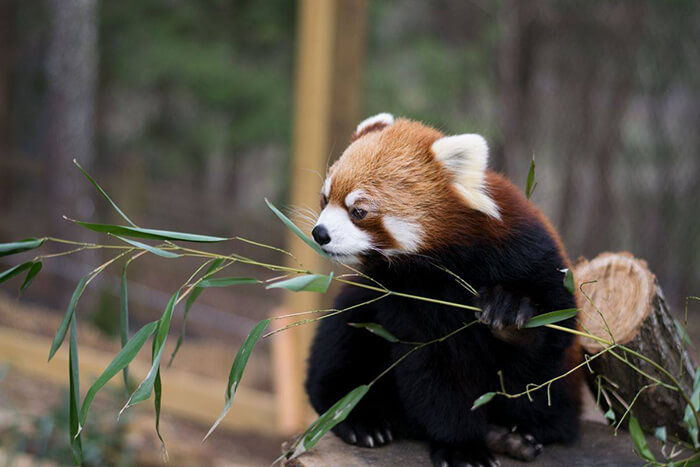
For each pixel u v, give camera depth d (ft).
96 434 20.70
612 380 11.43
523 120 35.29
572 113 34.12
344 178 10.16
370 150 10.36
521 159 35.19
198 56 51.34
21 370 31.30
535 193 34.32
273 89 51.98
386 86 45.88
